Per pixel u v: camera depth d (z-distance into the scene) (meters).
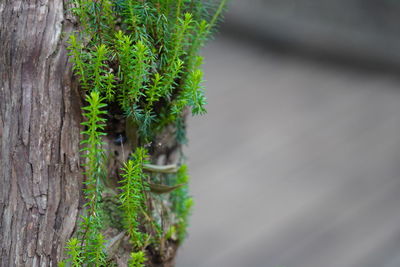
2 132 0.61
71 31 0.60
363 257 1.93
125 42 0.59
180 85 0.62
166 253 0.66
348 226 2.04
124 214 0.62
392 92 2.62
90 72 0.60
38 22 0.60
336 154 2.31
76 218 0.61
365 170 2.27
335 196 2.15
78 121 0.61
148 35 0.61
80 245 0.61
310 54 2.68
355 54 2.65
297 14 2.58
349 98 2.57
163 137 0.66
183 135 0.67
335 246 1.97
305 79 2.62
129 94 0.60
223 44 2.66
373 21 2.58
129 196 0.61
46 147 0.61
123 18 0.61
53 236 0.61
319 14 2.57
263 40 2.68
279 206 2.10
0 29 0.61
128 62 0.59
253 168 2.21
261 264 1.89
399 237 1.99
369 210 2.11
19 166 0.61
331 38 2.58
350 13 2.56
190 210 0.69
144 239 0.64
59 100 0.61
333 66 2.70
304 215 2.07
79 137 0.61
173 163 0.67
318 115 2.48
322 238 2.00
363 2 2.54
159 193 0.65
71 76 0.60
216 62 2.60
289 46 2.67
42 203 0.61
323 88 2.60
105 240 0.62
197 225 2.00
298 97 2.53
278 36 2.63
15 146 0.61
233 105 2.45
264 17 2.57
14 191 0.61
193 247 1.93
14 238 0.61
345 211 2.10
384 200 2.14
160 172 0.65
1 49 0.61
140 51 0.58
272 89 2.55
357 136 2.40
